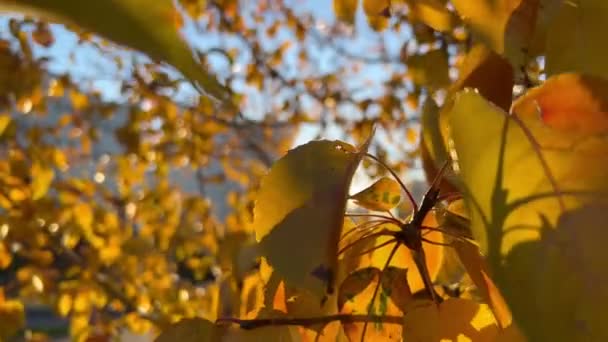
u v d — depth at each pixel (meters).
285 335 0.42
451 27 0.51
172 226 2.57
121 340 2.20
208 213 2.66
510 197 0.35
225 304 0.53
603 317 0.33
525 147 0.36
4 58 1.98
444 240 0.46
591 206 0.35
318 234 0.38
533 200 0.35
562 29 0.39
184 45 0.29
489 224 0.35
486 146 0.36
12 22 1.83
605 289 0.33
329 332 0.44
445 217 0.45
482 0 0.42
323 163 0.40
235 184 3.35
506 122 0.36
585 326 0.33
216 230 2.52
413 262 0.47
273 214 0.40
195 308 2.15
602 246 0.34
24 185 1.86
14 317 1.41
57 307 2.10
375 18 0.57
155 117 2.43
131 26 0.29
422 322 0.41
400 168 2.27
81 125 2.54
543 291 0.34
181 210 2.71
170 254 2.71
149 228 2.56
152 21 0.29
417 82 0.70
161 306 2.21
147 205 2.51
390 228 0.46
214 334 0.42
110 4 0.29
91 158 2.67
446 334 0.41
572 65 0.39
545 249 0.34
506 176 0.36
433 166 0.46
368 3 0.57
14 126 1.89
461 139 0.36
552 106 0.37
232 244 0.76
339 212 0.39
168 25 0.29
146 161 2.56
